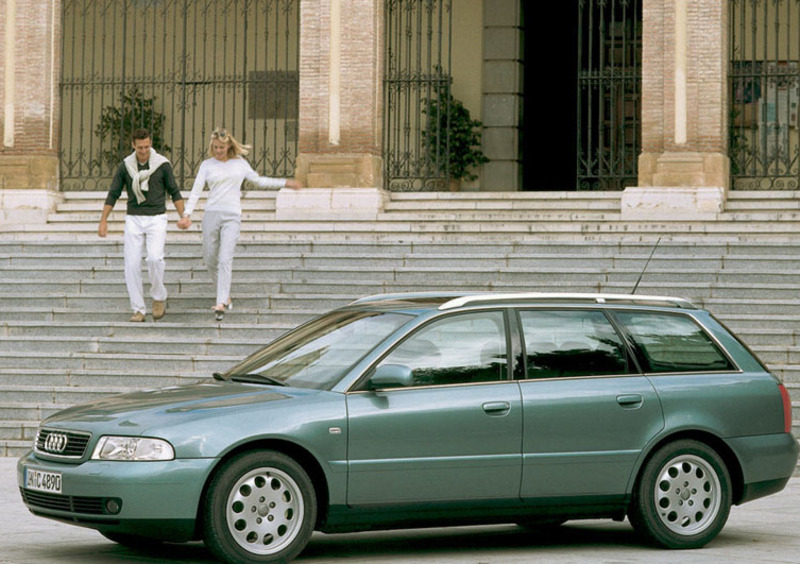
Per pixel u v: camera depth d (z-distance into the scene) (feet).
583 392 46.24
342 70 116.37
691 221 108.58
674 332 48.80
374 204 114.11
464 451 44.47
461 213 112.78
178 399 44.01
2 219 118.93
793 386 73.56
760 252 92.02
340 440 42.96
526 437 45.29
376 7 116.57
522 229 107.86
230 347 82.17
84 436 42.68
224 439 41.57
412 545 48.44
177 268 93.25
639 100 142.82
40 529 50.85
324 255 94.22
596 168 143.74
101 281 91.91
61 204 120.26
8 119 120.47
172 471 40.96
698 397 47.75
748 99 135.23
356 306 49.70
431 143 141.49
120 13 146.20
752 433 48.52
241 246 97.35
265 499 42.16
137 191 84.33
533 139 146.82
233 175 84.23
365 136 115.65
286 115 120.26
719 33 110.52
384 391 44.11
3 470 68.90
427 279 89.92
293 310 85.81
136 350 82.94
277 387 45.03
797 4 135.03
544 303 47.37
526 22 146.00
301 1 117.50
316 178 115.75
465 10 144.87
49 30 121.08
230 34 146.00
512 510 45.50
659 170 110.52
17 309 88.43
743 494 48.44
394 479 43.62
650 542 47.16
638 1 144.05
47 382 79.77
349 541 49.47
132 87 130.62
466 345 45.85
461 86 144.97
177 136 145.48
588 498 46.26
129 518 40.96
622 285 87.81
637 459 46.70
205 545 43.01
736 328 80.89
